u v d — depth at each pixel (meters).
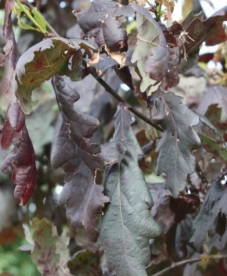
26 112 0.59
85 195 0.63
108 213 0.62
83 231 0.79
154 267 0.81
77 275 0.75
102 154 0.63
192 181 0.80
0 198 1.07
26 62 0.57
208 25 0.68
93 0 0.63
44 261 0.74
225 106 0.85
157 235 0.61
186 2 0.88
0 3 0.82
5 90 0.60
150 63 0.59
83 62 0.66
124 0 0.77
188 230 0.78
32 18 0.66
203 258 0.78
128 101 1.03
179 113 0.65
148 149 0.74
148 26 0.61
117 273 0.61
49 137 1.16
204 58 1.04
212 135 0.74
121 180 0.63
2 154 0.86
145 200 0.62
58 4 1.15
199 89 1.01
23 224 1.07
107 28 0.61
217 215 0.68
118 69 0.69
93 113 1.05
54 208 1.08
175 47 0.67
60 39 0.58
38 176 1.12
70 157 0.64
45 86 1.21
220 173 0.73
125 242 0.61
